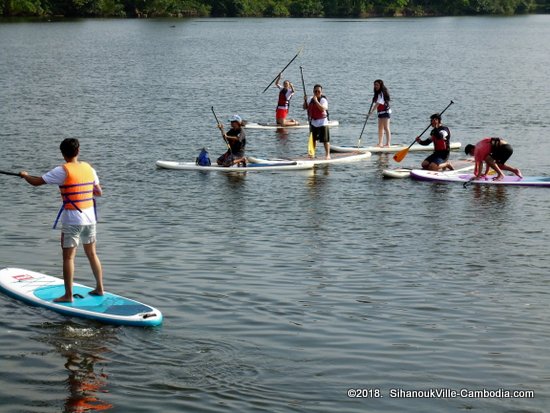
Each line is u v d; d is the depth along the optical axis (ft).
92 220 34.09
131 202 55.88
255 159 69.46
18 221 49.70
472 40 284.00
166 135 86.02
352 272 40.65
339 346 31.27
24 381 27.73
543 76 158.10
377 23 409.90
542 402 27.07
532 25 402.52
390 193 60.18
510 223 51.24
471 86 139.95
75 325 32.63
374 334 32.53
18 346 30.53
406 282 39.17
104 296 35.12
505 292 37.86
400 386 28.04
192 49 224.33
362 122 99.50
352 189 61.52
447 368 29.50
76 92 123.44
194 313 34.45
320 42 264.93
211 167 67.62
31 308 34.32
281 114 93.97
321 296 36.94
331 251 44.45
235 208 54.65
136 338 31.53
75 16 393.29
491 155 64.23
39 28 308.40
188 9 435.53
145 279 38.91
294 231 48.73
